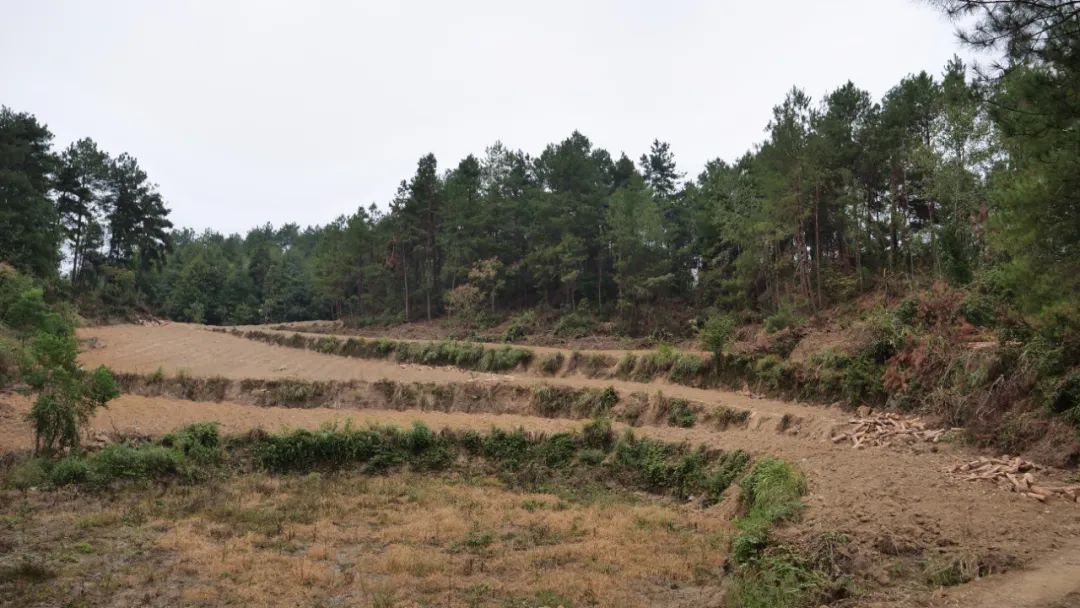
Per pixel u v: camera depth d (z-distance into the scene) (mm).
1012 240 13023
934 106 29562
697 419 22391
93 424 22000
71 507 15734
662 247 47969
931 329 21625
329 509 16688
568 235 47969
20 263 44500
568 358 32125
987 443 15781
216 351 40500
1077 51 9820
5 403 22656
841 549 10711
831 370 22359
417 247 60406
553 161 50469
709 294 44781
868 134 35875
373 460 20953
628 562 13008
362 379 29469
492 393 26891
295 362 37000
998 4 9922
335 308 77312
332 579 11859
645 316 43906
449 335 48312
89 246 61125
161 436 21109
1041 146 11406
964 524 11383
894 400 19984
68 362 18734
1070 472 13477
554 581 11891
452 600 10977
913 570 10141
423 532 14969
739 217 38188
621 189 48406
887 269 35875
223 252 103125
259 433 21469
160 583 11586
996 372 17484
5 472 17516
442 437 22141
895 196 35531
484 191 59812
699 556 13328
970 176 25453
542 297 54062
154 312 77625
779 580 10453
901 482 13844
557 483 19984
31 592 10930
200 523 15094
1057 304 12484
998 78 10922
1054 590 8789
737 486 17141
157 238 70375
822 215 38062
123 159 66625
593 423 21781
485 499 17984
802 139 33656
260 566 12500
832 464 15914
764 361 24828
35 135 49875
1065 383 15172
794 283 37781
